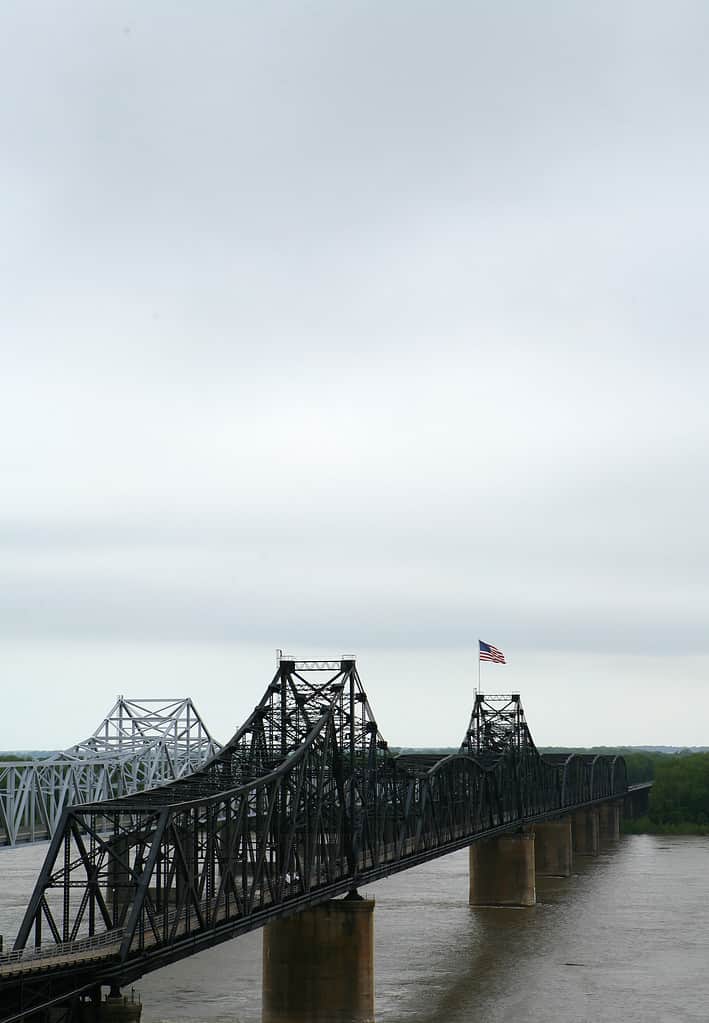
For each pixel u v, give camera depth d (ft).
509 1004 294.66
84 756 481.05
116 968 194.59
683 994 303.68
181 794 252.21
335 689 312.50
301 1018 279.28
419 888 521.65
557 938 384.47
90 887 208.13
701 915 432.25
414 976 327.26
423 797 377.09
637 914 436.76
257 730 301.63
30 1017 182.19
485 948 367.25
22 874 516.73
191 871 226.79
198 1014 280.92
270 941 283.59
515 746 571.28
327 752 299.58
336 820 302.45
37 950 192.03
